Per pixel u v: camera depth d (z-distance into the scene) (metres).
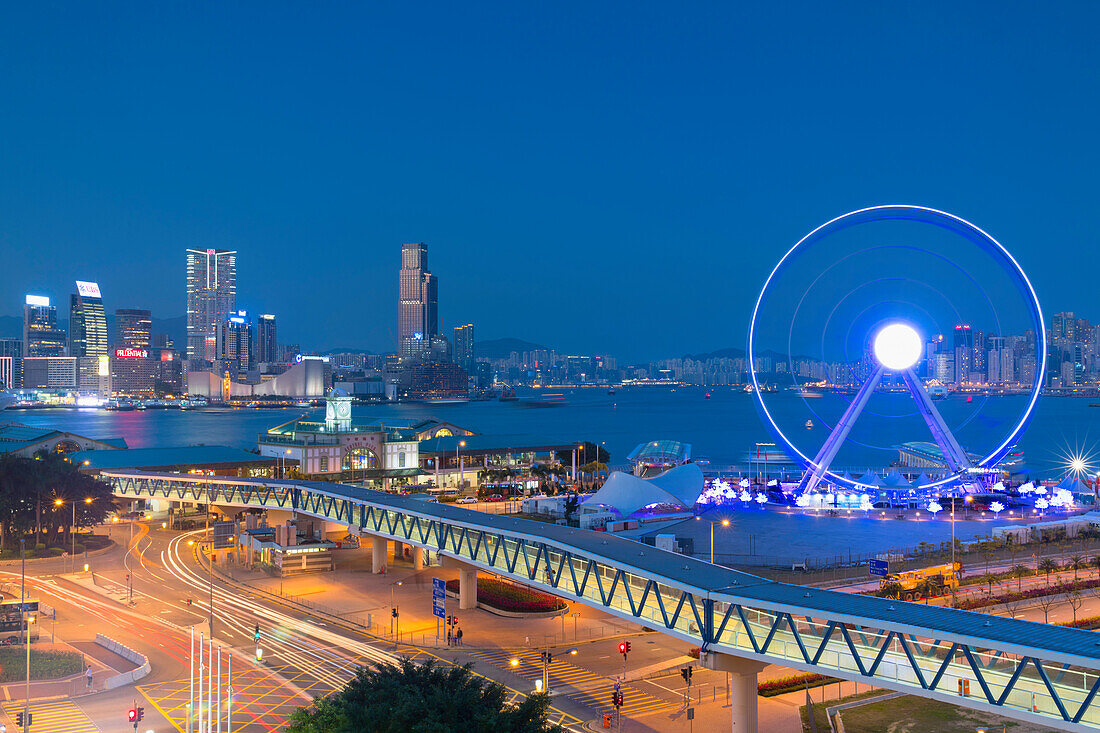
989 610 110.25
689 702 80.75
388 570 140.62
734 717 72.25
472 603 116.75
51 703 80.56
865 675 63.06
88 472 197.38
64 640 101.50
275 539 143.00
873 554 146.75
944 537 165.38
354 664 92.31
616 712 77.81
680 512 194.25
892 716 76.81
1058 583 123.38
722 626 70.50
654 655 95.62
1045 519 188.00
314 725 61.88
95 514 162.25
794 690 84.00
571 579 94.12
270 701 81.12
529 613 111.44
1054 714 55.06
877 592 118.88
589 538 95.56
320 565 140.00
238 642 100.69
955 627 59.19
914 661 60.16
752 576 77.31
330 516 145.75
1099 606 112.62
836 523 184.12
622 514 186.62
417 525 122.69
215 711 78.19
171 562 147.62
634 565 80.88
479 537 108.19
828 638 64.38
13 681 86.25
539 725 63.09
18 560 147.38
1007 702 57.31
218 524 140.62
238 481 171.38
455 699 62.31
